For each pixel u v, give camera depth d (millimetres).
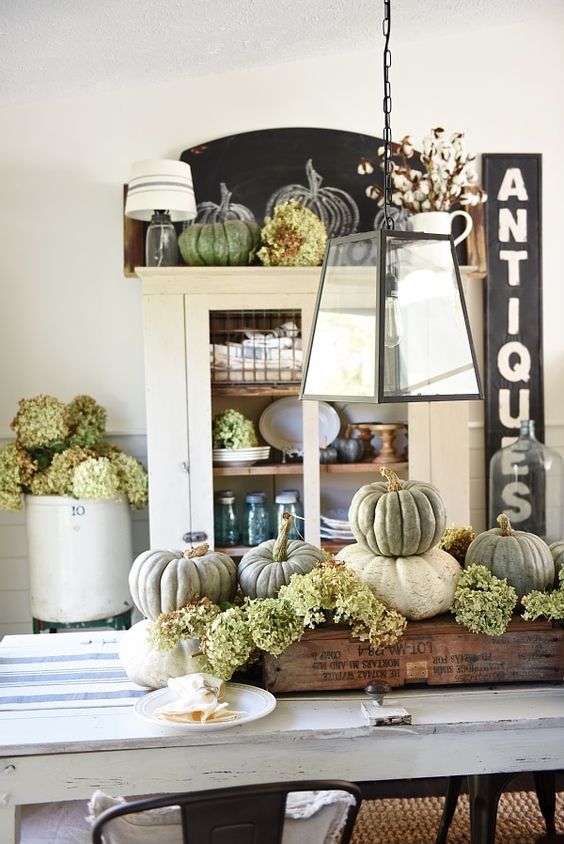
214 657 1968
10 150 3941
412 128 4051
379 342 1624
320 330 1784
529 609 2076
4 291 3967
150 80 3869
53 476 3580
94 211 3971
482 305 4113
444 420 3689
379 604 2027
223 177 3967
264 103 3990
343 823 1717
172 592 2072
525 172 4086
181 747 1858
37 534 3635
